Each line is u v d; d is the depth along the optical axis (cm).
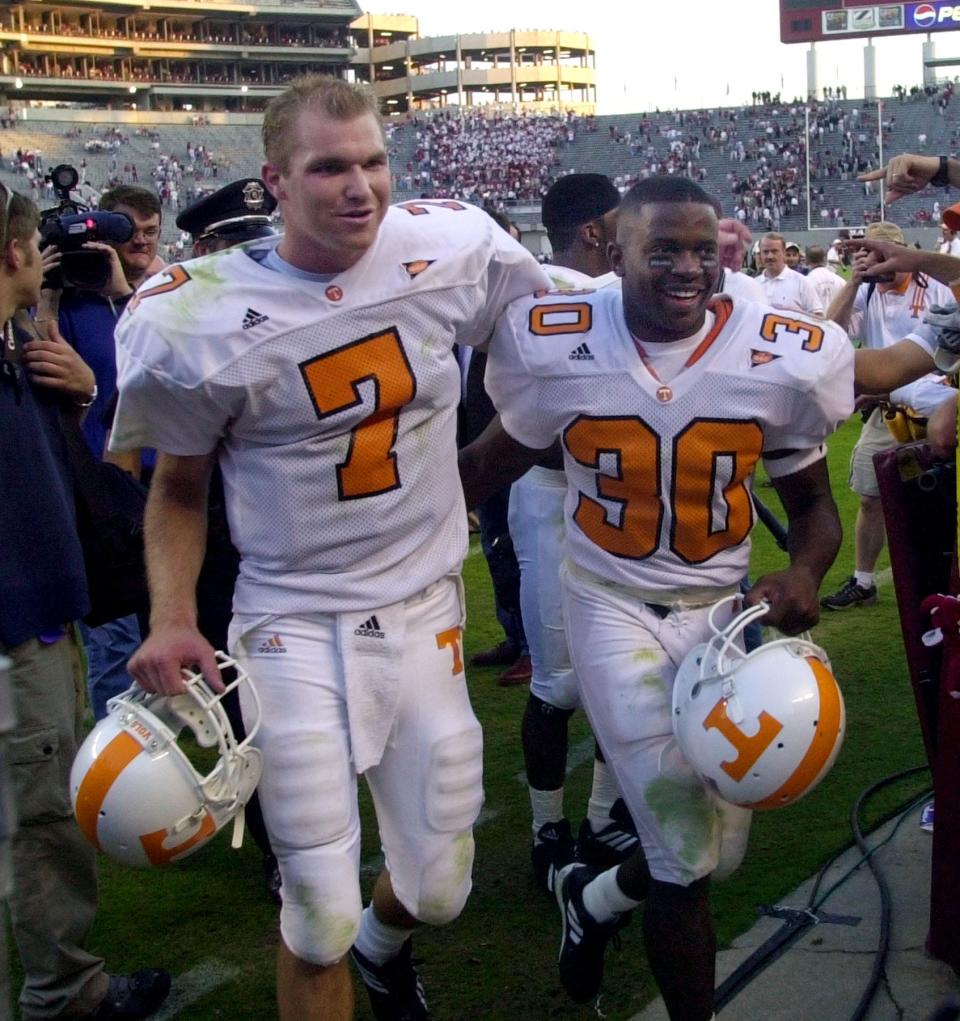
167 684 213
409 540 234
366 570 230
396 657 232
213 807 215
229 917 329
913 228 4072
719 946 294
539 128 5234
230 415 222
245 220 333
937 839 272
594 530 247
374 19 7150
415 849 239
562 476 319
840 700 223
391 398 223
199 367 214
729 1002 271
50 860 257
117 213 385
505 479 269
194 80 5906
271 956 307
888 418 342
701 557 243
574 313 243
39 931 259
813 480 250
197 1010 284
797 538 248
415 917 243
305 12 5962
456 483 245
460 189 4969
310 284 219
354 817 230
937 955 278
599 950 265
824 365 237
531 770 333
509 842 362
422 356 227
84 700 276
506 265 244
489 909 323
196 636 219
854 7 3781
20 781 248
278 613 229
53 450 265
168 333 215
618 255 236
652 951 238
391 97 7200
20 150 4375
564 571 259
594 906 260
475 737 243
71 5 5481
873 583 594
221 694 218
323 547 227
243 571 235
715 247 228
